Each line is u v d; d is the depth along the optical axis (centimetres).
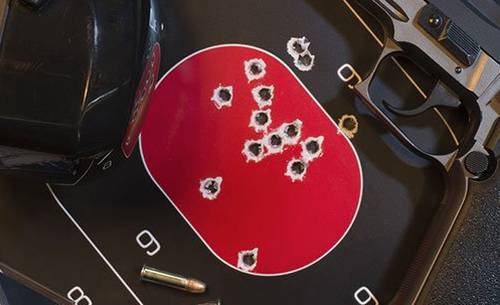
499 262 42
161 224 45
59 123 37
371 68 44
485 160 43
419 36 43
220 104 45
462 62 42
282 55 46
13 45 37
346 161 45
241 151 45
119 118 39
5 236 45
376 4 43
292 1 46
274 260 45
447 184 44
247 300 44
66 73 37
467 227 42
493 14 42
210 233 45
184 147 45
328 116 45
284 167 45
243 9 46
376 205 45
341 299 45
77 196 45
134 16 38
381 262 45
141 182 45
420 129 45
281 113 45
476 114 43
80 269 44
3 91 37
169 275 44
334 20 46
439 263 43
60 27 37
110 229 45
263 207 45
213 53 46
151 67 42
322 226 45
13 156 39
